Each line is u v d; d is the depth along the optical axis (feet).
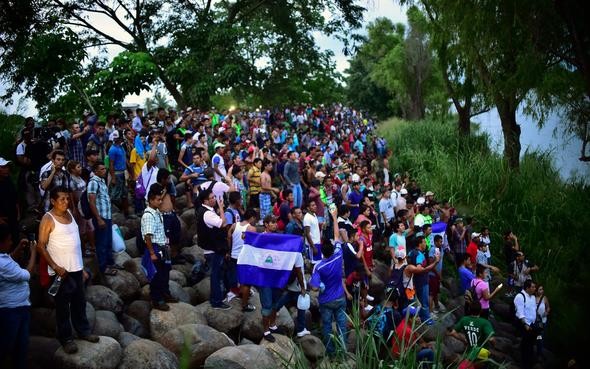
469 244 47.29
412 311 31.32
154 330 24.91
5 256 17.84
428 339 34.09
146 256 25.43
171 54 83.97
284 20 93.35
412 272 33.27
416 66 131.34
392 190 50.65
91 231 26.76
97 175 26.78
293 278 28.07
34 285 24.03
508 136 64.13
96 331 22.97
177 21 86.22
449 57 65.05
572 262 53.01
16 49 43.73
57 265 19.67
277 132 72.23
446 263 51.21
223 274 29.71
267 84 98.53
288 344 27.20
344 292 30.68
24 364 18.49
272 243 27.50
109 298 25.36
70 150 37.73
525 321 37.37
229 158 46.75
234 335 27.89
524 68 48.91
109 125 44.32
